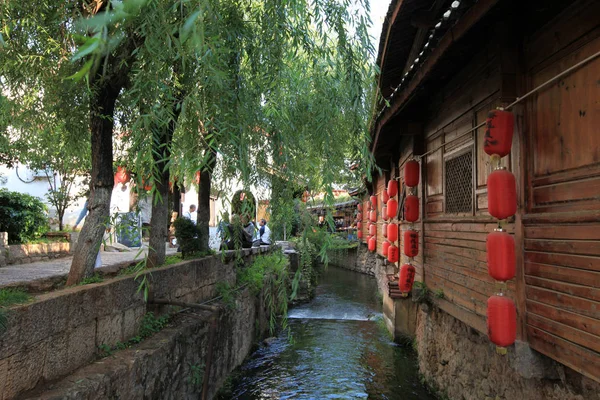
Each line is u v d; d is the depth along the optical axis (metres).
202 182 7.42
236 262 8.16
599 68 2.55
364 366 7.96
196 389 5.19
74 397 2.82
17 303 2.82
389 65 6.84
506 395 3.91
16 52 3.68
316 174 3.38
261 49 3.25
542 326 3.01
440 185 5.67
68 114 4.65
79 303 3.35
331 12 3.51
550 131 3.06
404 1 4.72
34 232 8.67
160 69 2.58
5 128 5.01
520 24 3.45
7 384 2.57
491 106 3.95
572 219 2.68
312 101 3.75
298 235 3.24
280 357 8.62
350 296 16.77
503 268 3.06
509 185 3.10
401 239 8.91
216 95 2.81
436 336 6.25
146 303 4.64
